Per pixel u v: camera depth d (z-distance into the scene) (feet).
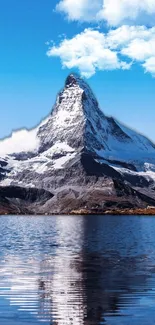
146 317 110.01
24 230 534.37
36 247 289.53
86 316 110.93
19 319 108.47
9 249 271.90
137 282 151.84
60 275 165.99
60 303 122.42
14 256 230.07
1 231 507.30
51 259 217.97
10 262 202.80
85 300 126.00
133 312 114.11
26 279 156.46
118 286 144.77
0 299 126.72
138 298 128.16
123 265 196.03
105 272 174.50
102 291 137.28
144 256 236.84
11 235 430.61
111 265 195.93
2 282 150.30
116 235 439.63
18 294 132.67
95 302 123.54
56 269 181.47
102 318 109.29
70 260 214.48
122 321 106.93
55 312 113.91
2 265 191.52
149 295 131.64
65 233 472.85
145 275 166.81
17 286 144.05
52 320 107.76
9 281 152.15
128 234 457.27
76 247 293.43
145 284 148.25
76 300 125.90
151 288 141.38
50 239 374.02
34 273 169.78
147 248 288.30
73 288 141.69
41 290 138.31
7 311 114.83
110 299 126.93
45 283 149.79
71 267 188.14
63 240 362.94
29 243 325.83
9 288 140.87
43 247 290.15
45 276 163.32
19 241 347.15
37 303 122.62
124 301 124.67
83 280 155.94
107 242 343.05
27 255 236.02
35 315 111.65
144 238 393.29
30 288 141.18
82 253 251.60
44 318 109.29
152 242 344.28
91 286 145.07
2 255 234.38
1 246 295.48
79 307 118.52
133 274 168.96
